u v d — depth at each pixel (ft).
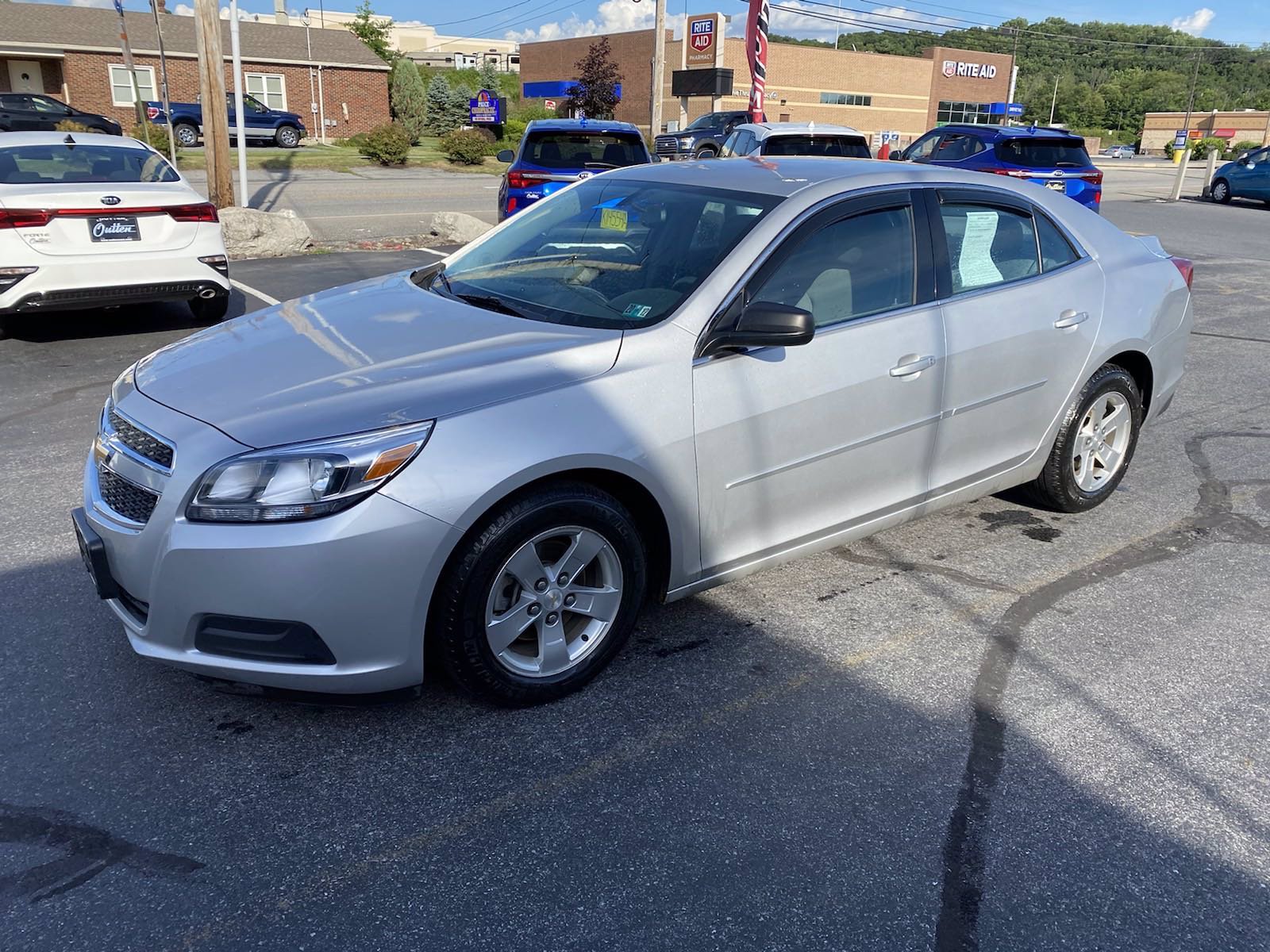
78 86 117.08
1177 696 11.26
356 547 9.01
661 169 14.38
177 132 103.35
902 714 10.78
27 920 7.77
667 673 11.46
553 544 10.53
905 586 13.76
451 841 8.75
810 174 13.00
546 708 10.73
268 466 9.05
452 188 73.82
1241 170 79.97
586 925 7.86
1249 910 8.21
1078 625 12.80
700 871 8.46
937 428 13.29
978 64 212.84
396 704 10.35
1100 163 178.50
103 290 24.62
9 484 16.44
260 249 39.75
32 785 9.32
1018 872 8.55
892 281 12.73
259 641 9.25
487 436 9.53
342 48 135.44
